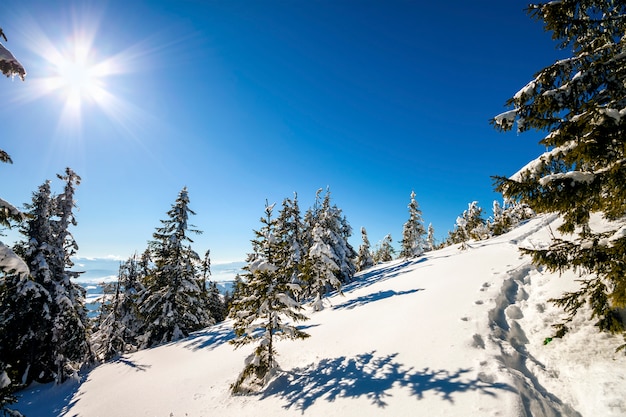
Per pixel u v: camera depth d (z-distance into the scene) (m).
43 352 18.81
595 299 6.11
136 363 18.55
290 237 30.88
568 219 6.11
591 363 6.80
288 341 14.66
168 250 24.95
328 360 11.27
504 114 6.73
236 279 13.31
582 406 5.98
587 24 6.29
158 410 11.79
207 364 15.52
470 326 10.17
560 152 5.81
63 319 18.94
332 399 8.38
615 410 5.29
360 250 53.28
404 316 13.34
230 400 10.94
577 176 5.20
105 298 25.84
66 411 13.93
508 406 5.98
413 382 7.91
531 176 6.26
